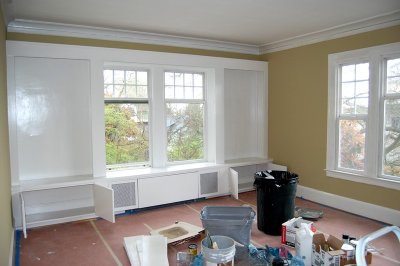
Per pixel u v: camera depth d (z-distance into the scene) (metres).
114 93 4.64
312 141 4.89
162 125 4.89
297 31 4.57
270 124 5.71
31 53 3.82
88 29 4.22
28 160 4.04
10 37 3.88
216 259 2.43
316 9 3.58
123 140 4.75
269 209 3.55
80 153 4.35
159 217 4.25
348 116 4.38
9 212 3.26
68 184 3.95
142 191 4.42
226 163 5.26
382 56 3.91
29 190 3.74
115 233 3.70
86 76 4.31
